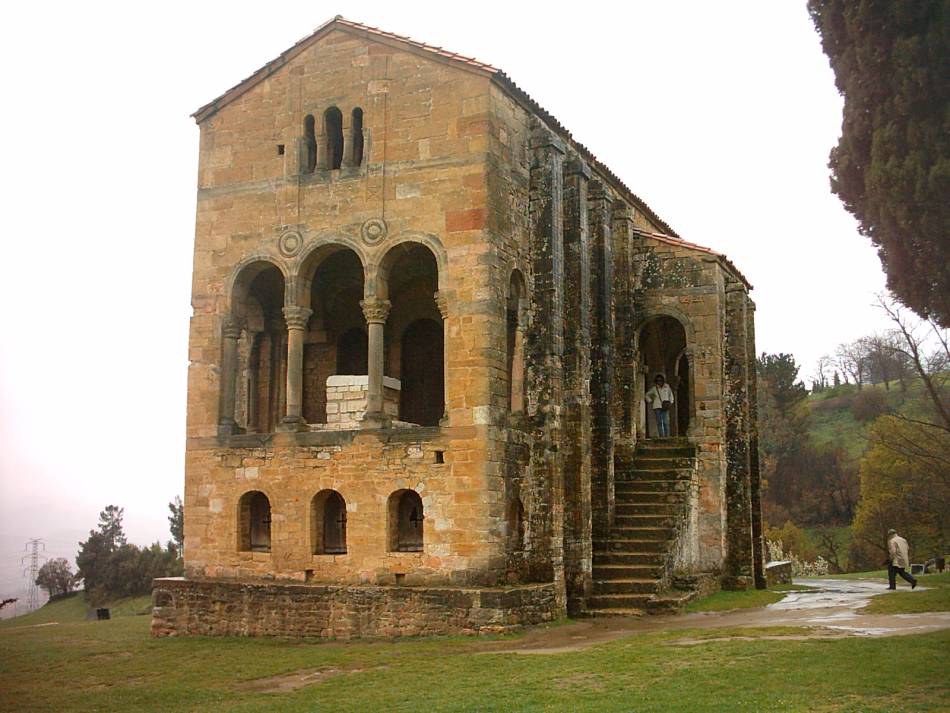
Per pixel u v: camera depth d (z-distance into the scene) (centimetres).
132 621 2984
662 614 2441
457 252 2389
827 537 7844
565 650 1900
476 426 2308
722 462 3127
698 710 1266
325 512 2517
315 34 2633
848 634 1844
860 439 9619
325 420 3027
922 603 2409
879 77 1758
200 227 2719
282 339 2977
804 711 1227
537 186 2612
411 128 2488
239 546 2564
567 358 2608
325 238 2552
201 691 1745
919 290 1780
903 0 1673
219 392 2644
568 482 2555
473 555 2270
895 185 1709
